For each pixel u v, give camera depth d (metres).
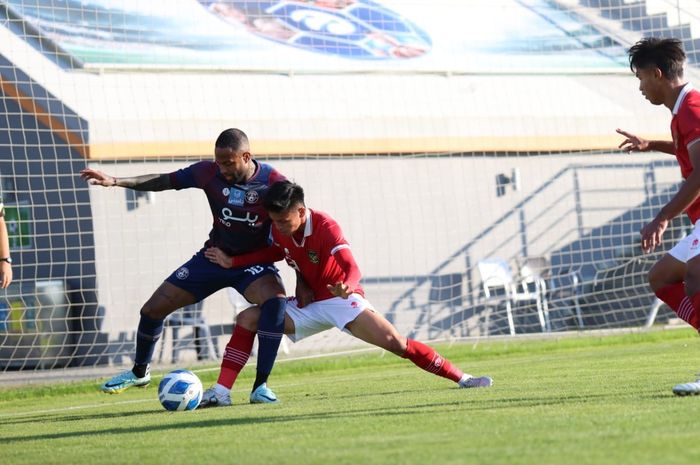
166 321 48.00
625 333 49.25
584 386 23.12
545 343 46.03
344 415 19.12
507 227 55.94
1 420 25.39
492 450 13.09
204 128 49.34
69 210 47.66
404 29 59.34
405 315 53.47
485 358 42.94
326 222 22.70
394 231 53.75
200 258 24.77
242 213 23.80
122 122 47.81
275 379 37.69
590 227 57.31
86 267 47.75
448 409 19.02
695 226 18.89
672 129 18.91
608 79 60.59
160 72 50.88
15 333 46.22
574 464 11.67
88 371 44.00
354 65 55.75
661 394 19.61
